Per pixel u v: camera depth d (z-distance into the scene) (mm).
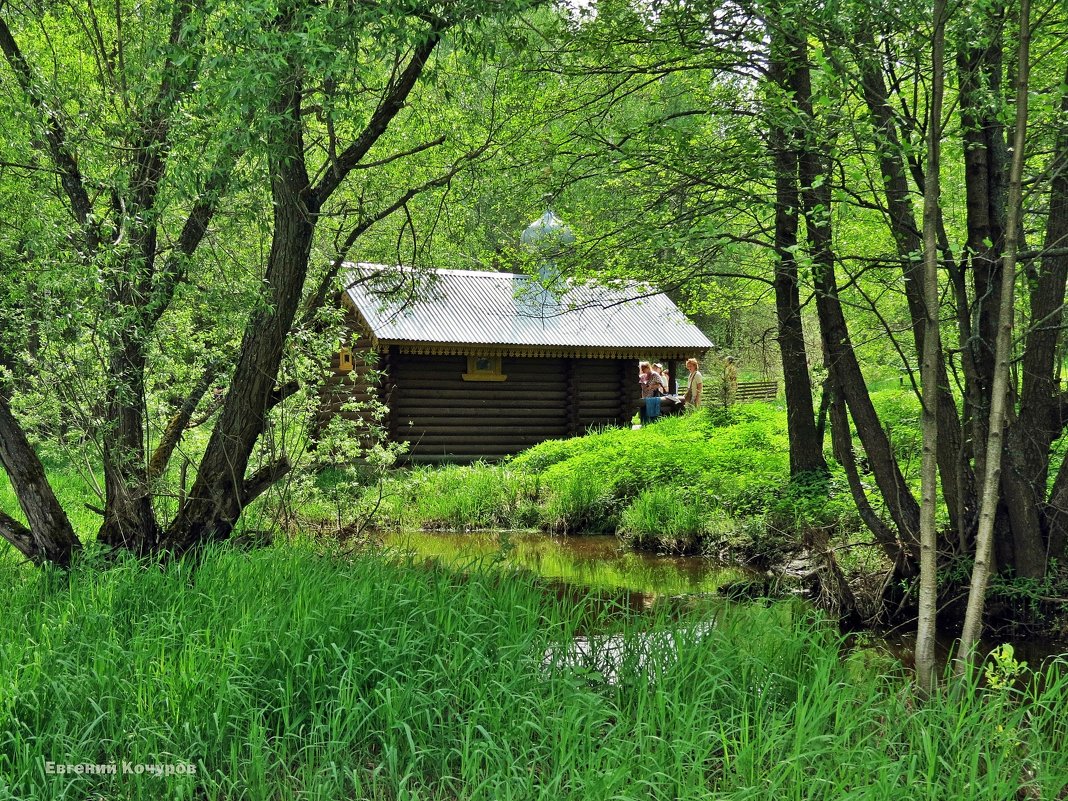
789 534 11672
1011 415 8250
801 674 5727
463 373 21812
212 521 8305
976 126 7270
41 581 7168
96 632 5820
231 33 5324
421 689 5383
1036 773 4730
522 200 10359
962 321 7980
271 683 5293
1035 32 7070
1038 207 8500
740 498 13148
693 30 8586
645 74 10000
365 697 5395
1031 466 8312
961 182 10055
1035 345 8211
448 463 21359
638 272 10070
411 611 6262
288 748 4988
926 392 5477
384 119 7906
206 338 8625
